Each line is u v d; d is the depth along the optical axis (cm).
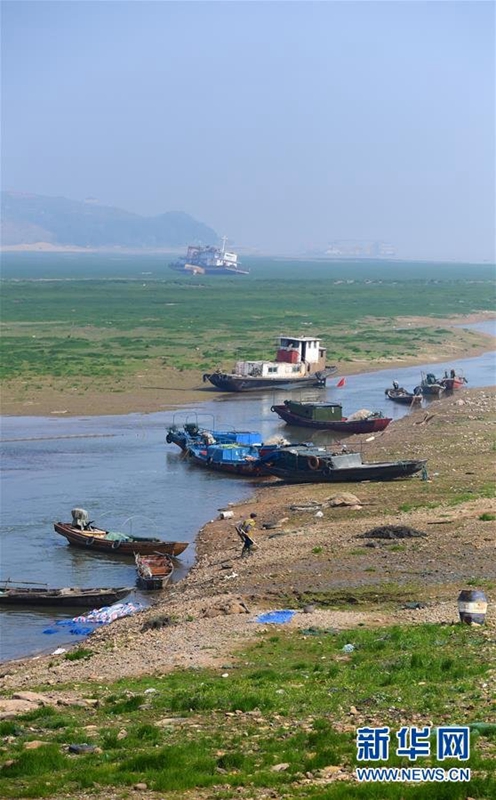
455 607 4825
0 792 2717
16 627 5397
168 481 8912
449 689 3584
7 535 7138
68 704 3625
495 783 2581
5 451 10056
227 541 6856
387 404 13612
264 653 4209
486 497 7538
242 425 11931
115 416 12256
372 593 5188
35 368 15625
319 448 9262
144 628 4906
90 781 2742
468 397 13600
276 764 2877
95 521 7506
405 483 8419
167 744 3094
